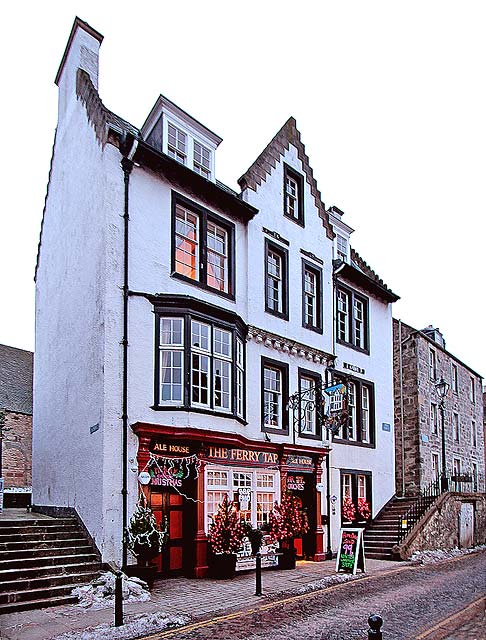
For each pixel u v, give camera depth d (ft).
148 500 45.44
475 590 45.09
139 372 46.96
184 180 53.42
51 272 59.82
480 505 87.25
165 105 53.98
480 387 120.16
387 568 56.18
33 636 29.27
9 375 97.04
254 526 54.39
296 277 65.82
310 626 32.55
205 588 43.11
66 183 57.21
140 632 30.48
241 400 56.13
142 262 48.98
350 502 67.56
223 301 55.52
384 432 78.79
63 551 41.42
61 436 51.75
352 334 75.46
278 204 64.85
